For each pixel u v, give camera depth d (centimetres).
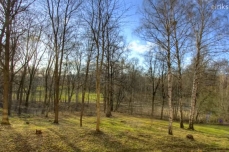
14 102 3334
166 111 4119
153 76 3528
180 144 1205
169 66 1430
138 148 1069
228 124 3416
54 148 936
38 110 2895
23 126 1248
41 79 4397
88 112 2988
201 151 1129
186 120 3394
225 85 3856
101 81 2514
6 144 898
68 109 3338
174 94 3519
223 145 1294
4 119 1240
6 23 1169
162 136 1316
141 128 1656
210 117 3700
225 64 1905
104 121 1997
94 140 1092
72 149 954
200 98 3425
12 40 1727
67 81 3919
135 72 4047
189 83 2856
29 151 876
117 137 1184
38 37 2658
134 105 4481
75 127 1341
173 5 1412
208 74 2158
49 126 1342
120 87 3472
